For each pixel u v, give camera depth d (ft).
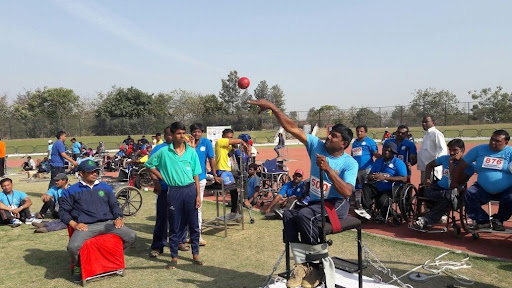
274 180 33.60
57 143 30.83
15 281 16.39
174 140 17.48
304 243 12.14
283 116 12.91
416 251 18.92
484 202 20.29
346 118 142.10
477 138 102.63
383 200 23.61
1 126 130.41
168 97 210.59
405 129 26.66
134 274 16.88
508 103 154.20
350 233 22.16
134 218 27.78
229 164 25.09
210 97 215.51
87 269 15.90
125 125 141.28
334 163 12.28
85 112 199.82
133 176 38.47
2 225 26.53
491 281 15.20
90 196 17.29
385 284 14.43
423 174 25.82
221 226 22.35
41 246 21.47
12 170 63.72
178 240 17.75
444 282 15.17
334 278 11.62
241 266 17.57
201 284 15.64
